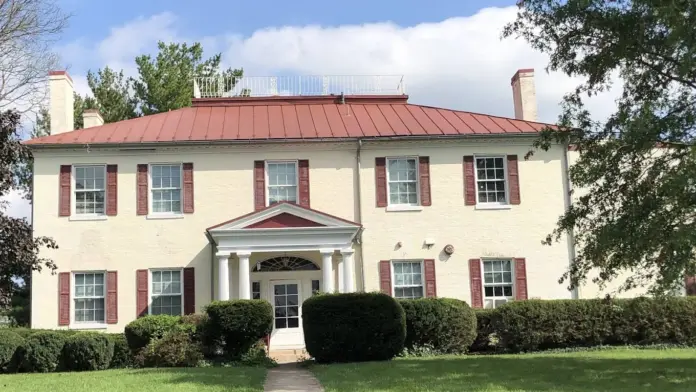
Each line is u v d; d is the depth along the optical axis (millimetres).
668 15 11648
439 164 24047
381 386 12281
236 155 23656
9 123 15594
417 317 18844
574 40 13781
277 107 27203
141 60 39469
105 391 11828
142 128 24469
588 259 14328
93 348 16594
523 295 23484
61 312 22281
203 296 22750
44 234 22656
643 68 13906
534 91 26953
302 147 23812
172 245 22969
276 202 23516
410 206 23797
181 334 17594
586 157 14102
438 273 23453
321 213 21812
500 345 20266
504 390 11633
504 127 24781
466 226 23781
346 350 17312
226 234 21328
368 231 23516
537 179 24281
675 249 11789
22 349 16516
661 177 12812
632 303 15305
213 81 28594
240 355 18031
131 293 22656
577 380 12805
